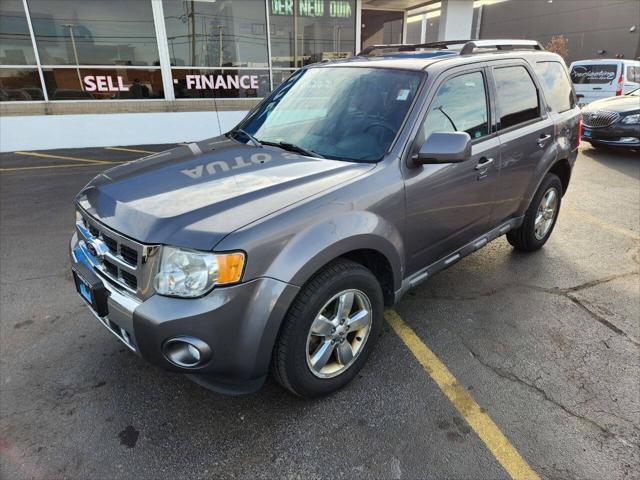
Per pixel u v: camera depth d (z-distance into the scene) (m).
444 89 2.92
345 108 2.98
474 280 3.90
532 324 3.25
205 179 2.44
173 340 1.97
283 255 2.08
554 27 30.88
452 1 13.06
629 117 8.48
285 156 2.76
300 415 2.43
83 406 2.49
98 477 2.08
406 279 2.91
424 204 2.77
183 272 1.96
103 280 2.31
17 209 5.89
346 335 2.54
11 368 2.78
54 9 9.73
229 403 2.52
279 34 11.44
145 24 10.34
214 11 10.71
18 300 3.56
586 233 4.93
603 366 2.81
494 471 2.10
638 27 25.73
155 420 2.40
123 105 10.59
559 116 4.13
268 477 2.08
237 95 11.52
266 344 2.11
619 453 2.19
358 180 2.43
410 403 2.52
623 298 3.59
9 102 9.92
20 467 2.12
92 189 2.61
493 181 3.35
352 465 2.14
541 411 2.45
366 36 19.20
